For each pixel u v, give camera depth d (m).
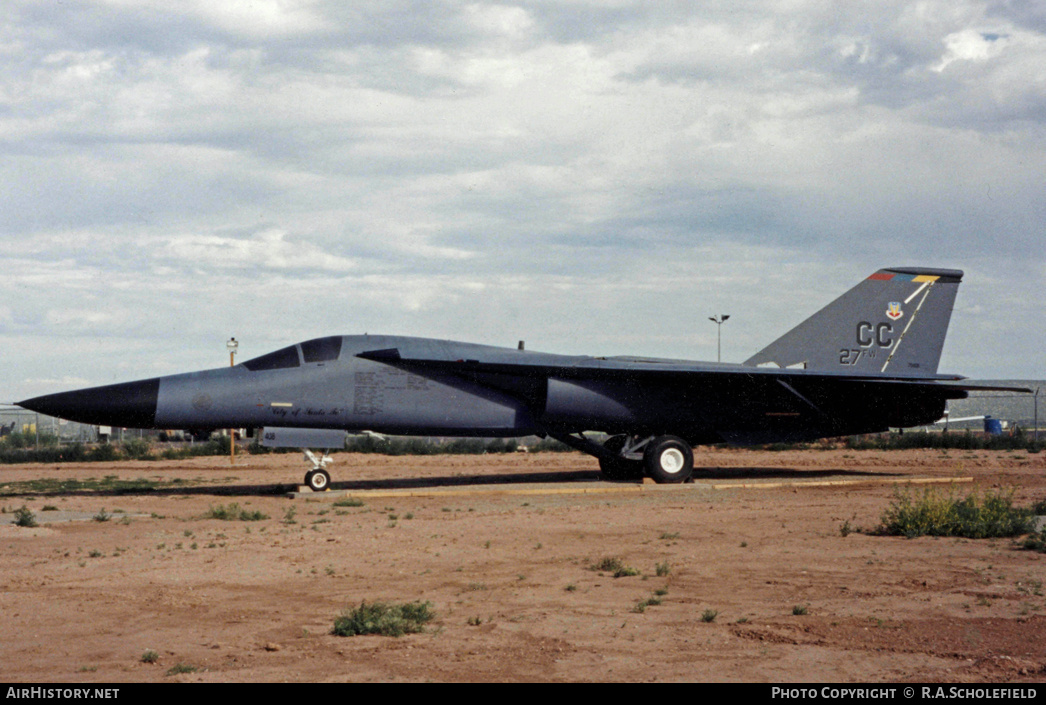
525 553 12.49
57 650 7.60
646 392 24.56
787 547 12.88
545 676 6.70
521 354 24.47
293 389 22.08
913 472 30.09
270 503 20.16
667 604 9.17
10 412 62.31
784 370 24.30
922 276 28.11
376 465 36.06
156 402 21.12
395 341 23.53
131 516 17.48
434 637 7.88
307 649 7.54
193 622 8.58
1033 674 6.68
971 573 10.80
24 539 14.32
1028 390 24.94
